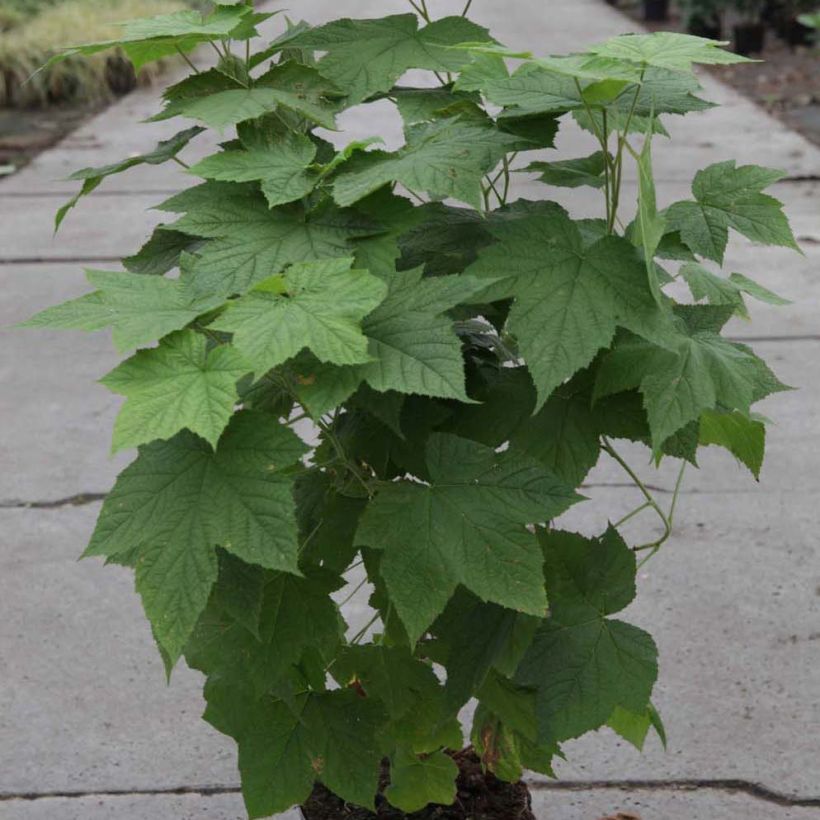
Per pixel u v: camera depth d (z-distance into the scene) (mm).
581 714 2207
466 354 2273
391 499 2021
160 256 2254
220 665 2205
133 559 1905
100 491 5039
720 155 10508
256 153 2047
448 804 2615
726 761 3383
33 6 17422
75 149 11664
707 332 2143
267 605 2168
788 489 4949
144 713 3648
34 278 7707
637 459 5254
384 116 12000
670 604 4125
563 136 10844
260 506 1796
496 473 2033
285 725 2365
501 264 2000
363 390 1977
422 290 1932
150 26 2082
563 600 2240
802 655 3842
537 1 21734
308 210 2021
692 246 2176
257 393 2248
